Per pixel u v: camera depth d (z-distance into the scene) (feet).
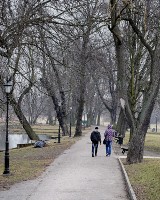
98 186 87.61
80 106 317.01
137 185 84.07
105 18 120.47
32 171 114.21
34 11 112.68
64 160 143.95
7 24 110.63
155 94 125.39
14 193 81.00
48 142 245.24
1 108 137.49
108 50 286.05
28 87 155.63
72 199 73.20
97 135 156.97
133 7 111.24
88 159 146.82
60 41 120.26
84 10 119.96
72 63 132.05
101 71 321.11
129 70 223.92
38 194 78.95
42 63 135.03
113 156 159.84
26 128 245.24
